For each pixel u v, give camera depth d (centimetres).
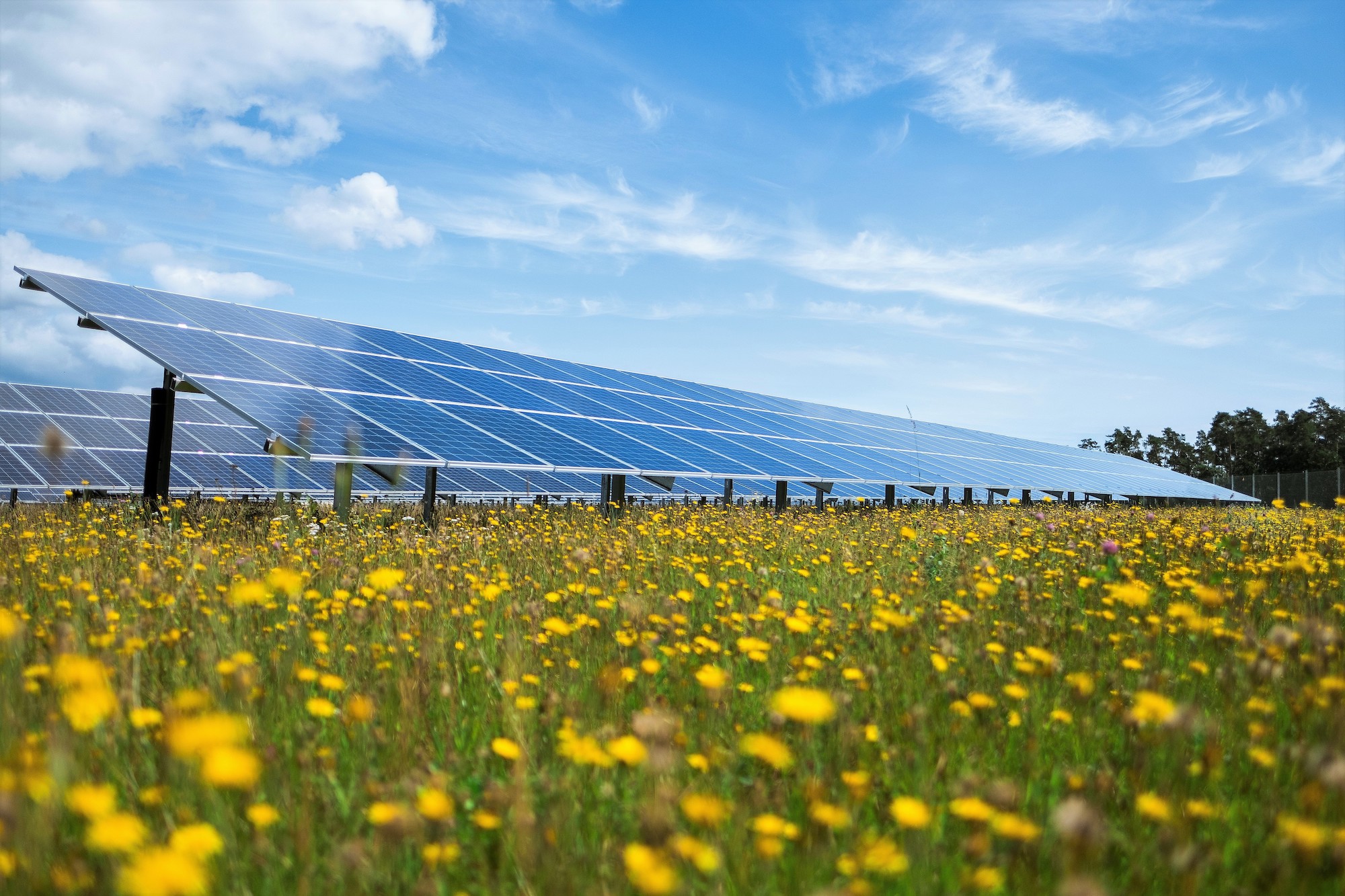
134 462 1938
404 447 1128
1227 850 243
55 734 232
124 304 1345
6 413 2006
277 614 462
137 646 331
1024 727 334
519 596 552
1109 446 8944
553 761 287
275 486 1892
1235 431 8475
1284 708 353
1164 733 282
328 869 221
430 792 216
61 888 185
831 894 188
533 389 1906
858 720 333
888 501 2262
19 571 566
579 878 211
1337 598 567
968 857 199
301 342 1562
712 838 227
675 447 1731
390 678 364
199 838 176
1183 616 417
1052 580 632
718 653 421
